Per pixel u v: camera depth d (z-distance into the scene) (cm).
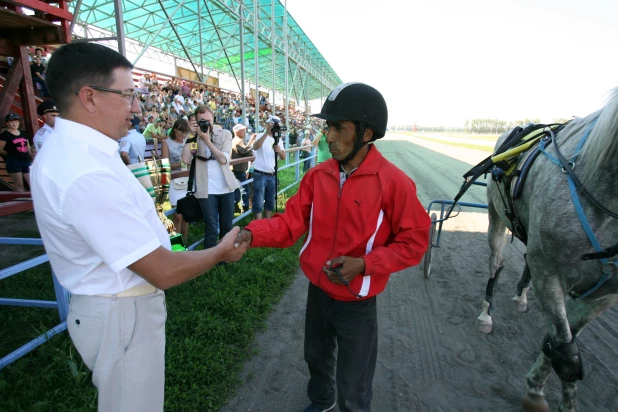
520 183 250
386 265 160
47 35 381
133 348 137
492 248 348
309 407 232
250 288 396
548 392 269
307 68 2627
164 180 287
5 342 307
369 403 197
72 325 136
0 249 534
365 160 172
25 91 411
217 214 453
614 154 177
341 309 183
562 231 198
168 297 375
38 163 123
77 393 246
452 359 301
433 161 1792
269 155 598
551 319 211
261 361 294
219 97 1650
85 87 122
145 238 121
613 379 278
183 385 256
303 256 192
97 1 1295
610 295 209
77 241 122
